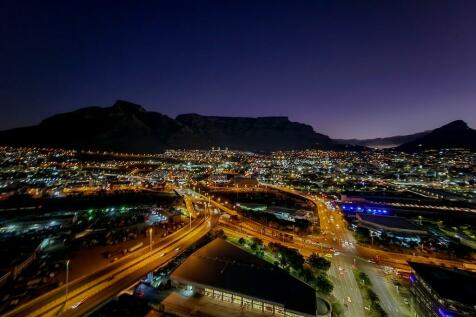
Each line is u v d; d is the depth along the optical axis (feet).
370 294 276.41
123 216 542.16
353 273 329.93
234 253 320.50
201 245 384.68
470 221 579.48
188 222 524.11
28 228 449.89
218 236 431.02
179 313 228.43
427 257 386.11
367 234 465.06
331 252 395.75
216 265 288.51
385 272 334.85
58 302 245.04
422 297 242.58
